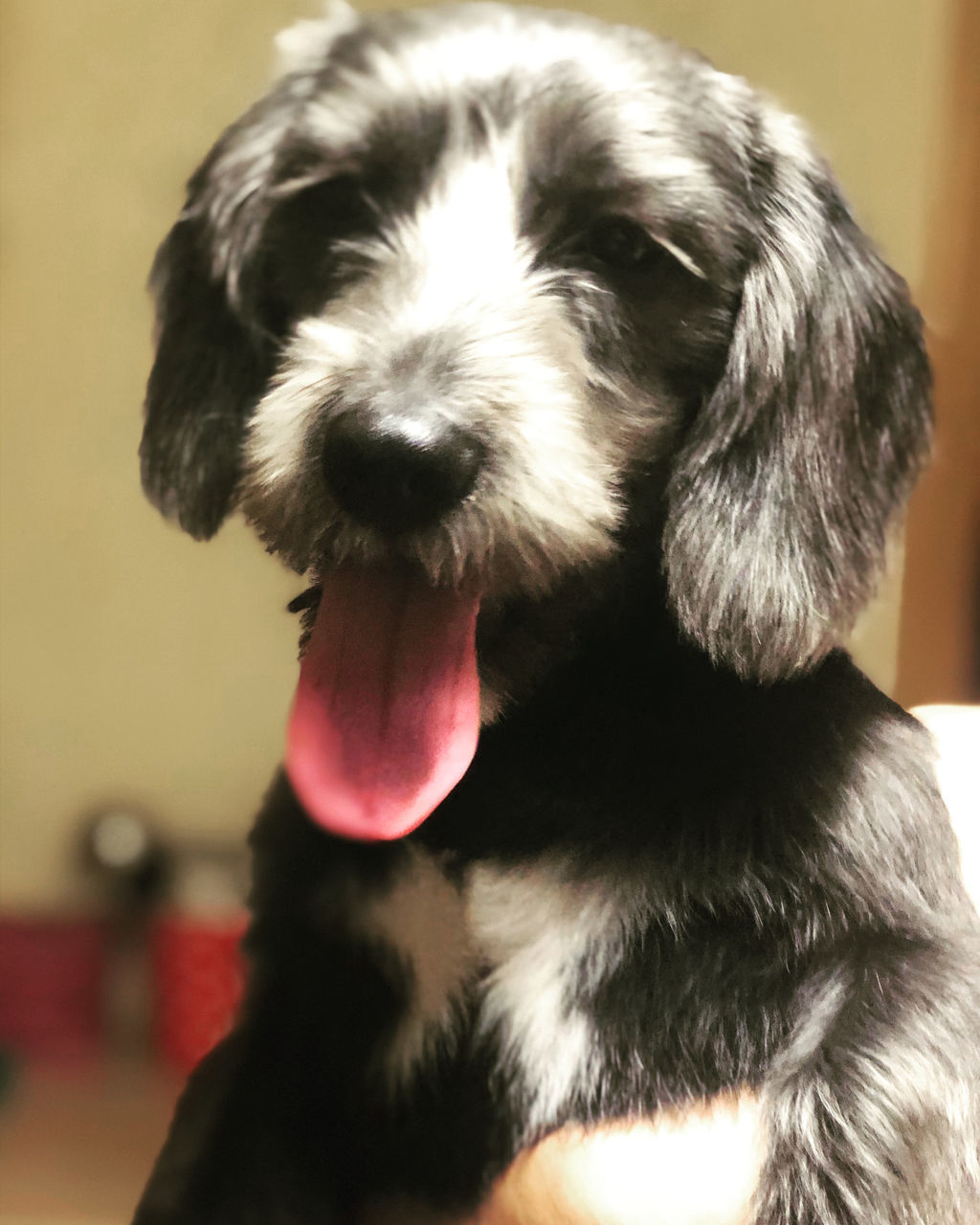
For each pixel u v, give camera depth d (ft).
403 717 0.96
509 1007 1.01
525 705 1.01
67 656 2.17
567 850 1.00
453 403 0.95
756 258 1.07
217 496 1.16
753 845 0.98
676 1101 0.97
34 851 2.13
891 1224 0.93
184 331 1.18
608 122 1.03
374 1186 1.04
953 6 1.78
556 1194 0.96
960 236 1.79
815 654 1.02
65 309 2.10
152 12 1.99
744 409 1.05
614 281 1.05
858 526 1.07
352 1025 1.07
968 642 1.73
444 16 1.11
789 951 0.97
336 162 1.08
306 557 0.97
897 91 1.78
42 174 2.05
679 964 0.98
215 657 2.16
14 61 2.00
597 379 1.04
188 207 1.20
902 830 0.99
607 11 1.73
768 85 1.81
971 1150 0.94
